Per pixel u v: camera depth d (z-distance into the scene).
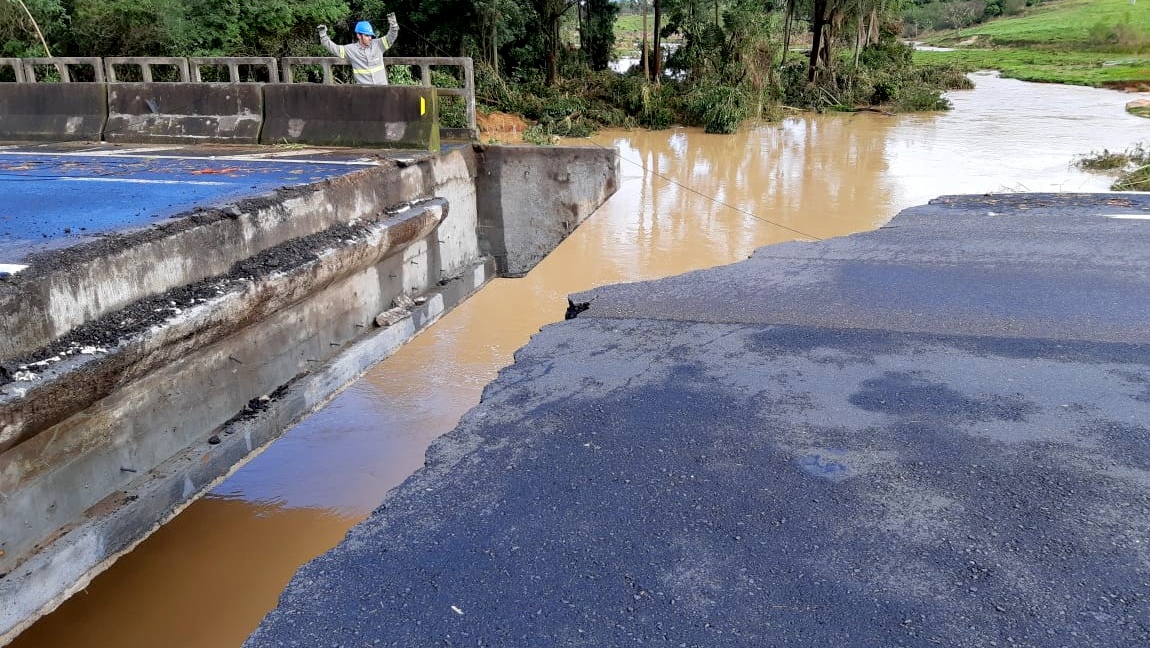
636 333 5.34
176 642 5.31
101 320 4.49
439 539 3.16
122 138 9.58
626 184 19.27
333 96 9.05
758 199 17.39
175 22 18.62
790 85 36.19
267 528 6.59
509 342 10.30
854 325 5.43
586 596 2.83
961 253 7.25
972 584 2.82
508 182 9.41
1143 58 54.03
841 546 3.05
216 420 5.34
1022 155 21.95
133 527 4.49
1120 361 4.69
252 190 6.23
